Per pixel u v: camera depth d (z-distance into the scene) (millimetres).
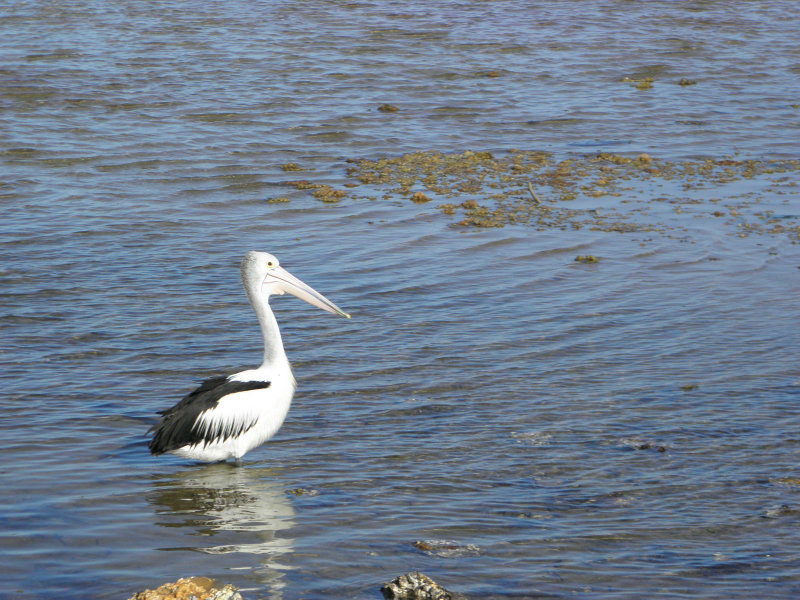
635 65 38250
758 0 54250
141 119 28844
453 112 30875
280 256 18344
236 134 27656
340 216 20953
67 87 32125
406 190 23000
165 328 14734
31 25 42344
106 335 14367
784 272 17391
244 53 38406
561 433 11305
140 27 42781
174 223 20266
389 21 45812
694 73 37062
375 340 14430
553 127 29328
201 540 8898
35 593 7938
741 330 14664
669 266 17797
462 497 9797
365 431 11422
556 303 15969
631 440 11086
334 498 9766
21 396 12148
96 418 11617
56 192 22156
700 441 11039
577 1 52844
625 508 9531
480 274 17422
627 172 24625
